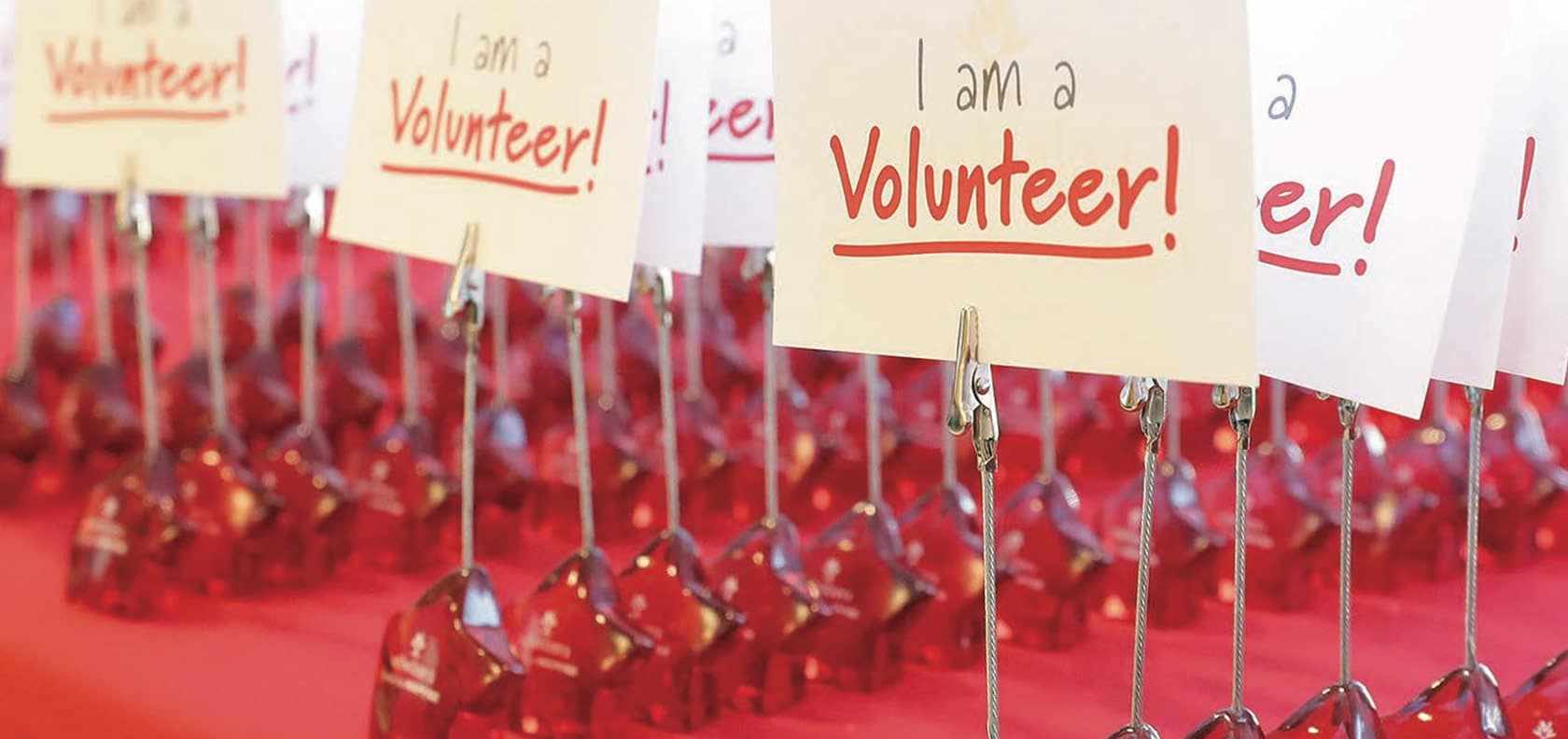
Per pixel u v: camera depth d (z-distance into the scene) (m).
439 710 1.02
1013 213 0.77
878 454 1.26
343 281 1.70
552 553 1.39
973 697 1.07
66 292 1.95
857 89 0.83
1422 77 0.75
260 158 1.27
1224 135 0.69
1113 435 1.52
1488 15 0.72
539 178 1.01
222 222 2.42
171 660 1.20
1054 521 1.15
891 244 0.82
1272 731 0.91
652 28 0.94
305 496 1.34
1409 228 0.75
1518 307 0.83
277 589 1.33
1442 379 0.82
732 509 1.43
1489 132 0.79
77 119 1.37
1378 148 0.76
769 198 1.10
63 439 1.60
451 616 1.03
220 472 1.33
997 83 0.77
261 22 1.26
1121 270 0.73
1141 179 0.72
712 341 1.71
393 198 1.12
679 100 0.99
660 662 1.05
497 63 1.05
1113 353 0.74
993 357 0.78
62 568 1.41
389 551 1.36
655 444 1.40
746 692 1.06
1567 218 0.80
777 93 0.86
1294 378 0.80
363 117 1.15
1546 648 1.12
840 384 1.51
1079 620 1.15
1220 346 0.70
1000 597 1.15
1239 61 0.68
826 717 1.06
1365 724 0.85
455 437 1.41
